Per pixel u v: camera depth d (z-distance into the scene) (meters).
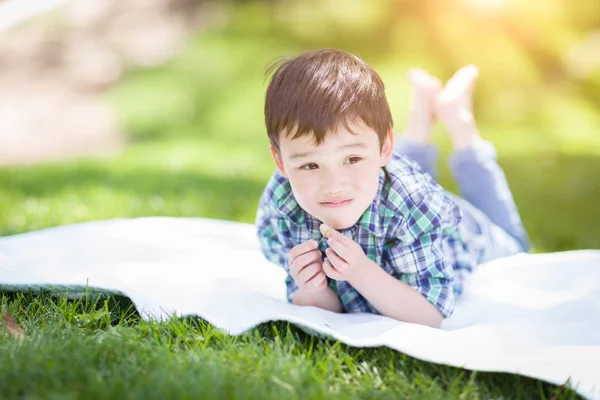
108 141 7.64
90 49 9.18
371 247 2.17
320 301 2.21
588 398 1.64
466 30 8.98
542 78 8.41
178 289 2.22
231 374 1.67
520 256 2.65
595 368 1.76
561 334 2.00
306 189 1.95
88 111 8.12
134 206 3.97
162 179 4.84
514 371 1.73
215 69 8.78
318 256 2.10
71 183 4.64
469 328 2.00
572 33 8.97
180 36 9.45
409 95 7.84
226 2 9.98
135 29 9.54
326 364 1.79
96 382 1.57
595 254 2.58
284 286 2.48
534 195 4.77
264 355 1.82
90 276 2.30
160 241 2.82
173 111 8.12
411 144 3.07
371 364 1.83
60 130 7.76
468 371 1.80
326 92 1.90
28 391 1.55
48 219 3.52
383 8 9.44
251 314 1.99
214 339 1.94
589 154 5.90
